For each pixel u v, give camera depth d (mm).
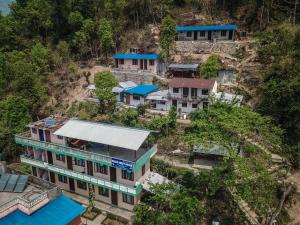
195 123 34219
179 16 81000
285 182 34125
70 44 79750
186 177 34406
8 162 46906
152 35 76125
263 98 45750
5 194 25500
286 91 39375
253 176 29438
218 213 31250
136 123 46656
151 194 32906
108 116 51812
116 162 30547
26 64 61438
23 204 23531
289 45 51406
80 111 57156
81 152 32906
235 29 67375
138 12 82438
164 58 64500
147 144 35406
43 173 39656
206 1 81625
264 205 30000
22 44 80312
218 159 38781
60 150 34688
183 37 72812
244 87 52875
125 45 77750
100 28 73375
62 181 38094
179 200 26672
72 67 70750
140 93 53219
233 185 29594
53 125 37031
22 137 38188
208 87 47875
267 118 35562
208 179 32031
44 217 23422
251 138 39969
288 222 30875
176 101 51188
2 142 46281
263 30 67250
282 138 39250
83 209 25328
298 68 42125
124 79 65125
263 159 36000
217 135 30844
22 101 50344
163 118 45406
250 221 30031
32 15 81062
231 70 55844
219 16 78062
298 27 55531
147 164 34344
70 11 81750
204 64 56094
